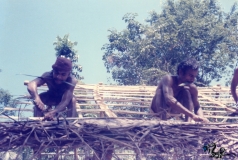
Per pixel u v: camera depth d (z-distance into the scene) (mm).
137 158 5273
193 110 7434
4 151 5188
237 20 20844
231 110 7195
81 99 8789
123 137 5188
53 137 5094
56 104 7188
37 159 5312
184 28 18250
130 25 19531
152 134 5219
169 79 7215
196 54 18797
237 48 19188
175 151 5434
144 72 17625
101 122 5418
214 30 18625
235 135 5816
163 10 20750
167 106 7176
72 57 15516
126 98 9195
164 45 18250
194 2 20688
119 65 19109
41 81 6727
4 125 4984
